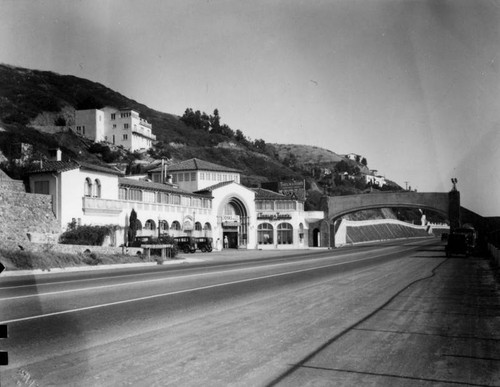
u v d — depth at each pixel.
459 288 15.65
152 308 10.91
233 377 5.81
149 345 7.33
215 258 39.84
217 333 8.28
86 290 14.24
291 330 8.61
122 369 6.06
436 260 32.97
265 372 6.02
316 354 6.91
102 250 31.39
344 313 10.51
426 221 160.50
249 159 137.62
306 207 89.75
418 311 10.82
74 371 5.93
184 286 15.98
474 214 43.06
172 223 51.25
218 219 61.34
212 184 66.31
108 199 39.56
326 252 51.75
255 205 68.81
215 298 12.93
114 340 7.62
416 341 7.77
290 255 44.81
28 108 59.88
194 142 126.88
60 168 35.25
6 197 30.52
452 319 9.80
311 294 13.98
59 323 8.73
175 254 38.22
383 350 7.16
